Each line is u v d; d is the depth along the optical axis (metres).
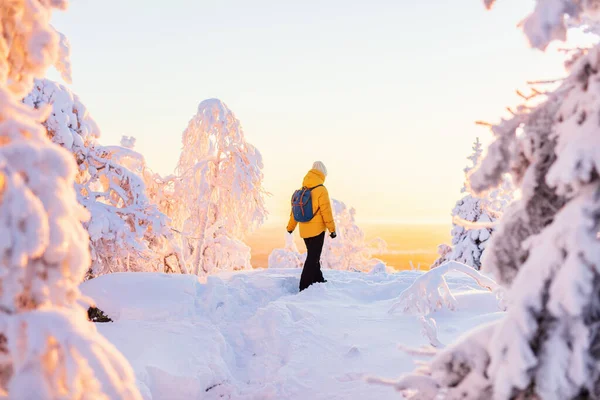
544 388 1.55
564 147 1.64
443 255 17.70
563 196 1.73
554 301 1.54
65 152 1.69
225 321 6.00
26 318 1.52
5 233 1.46
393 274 8.39
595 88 1.64
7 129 1.66
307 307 6.20
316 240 7.40
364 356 4.70
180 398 3.99
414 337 5.05
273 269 8.55
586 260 1.51
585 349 1.52
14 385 1.45
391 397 3.81
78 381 1.49
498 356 1.64
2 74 1.98
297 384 4.31
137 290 5.94
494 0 1.82
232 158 11.45
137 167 10.18
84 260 1.69
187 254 11.78
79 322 1.61
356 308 6.23
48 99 7.45
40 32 2.03
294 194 7.45
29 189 1.57
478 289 6.56
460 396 1.79
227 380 4.57
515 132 1.86
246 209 11.64
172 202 11.03
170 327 5.11
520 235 1.82
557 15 1.62
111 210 7.60
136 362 4.11
